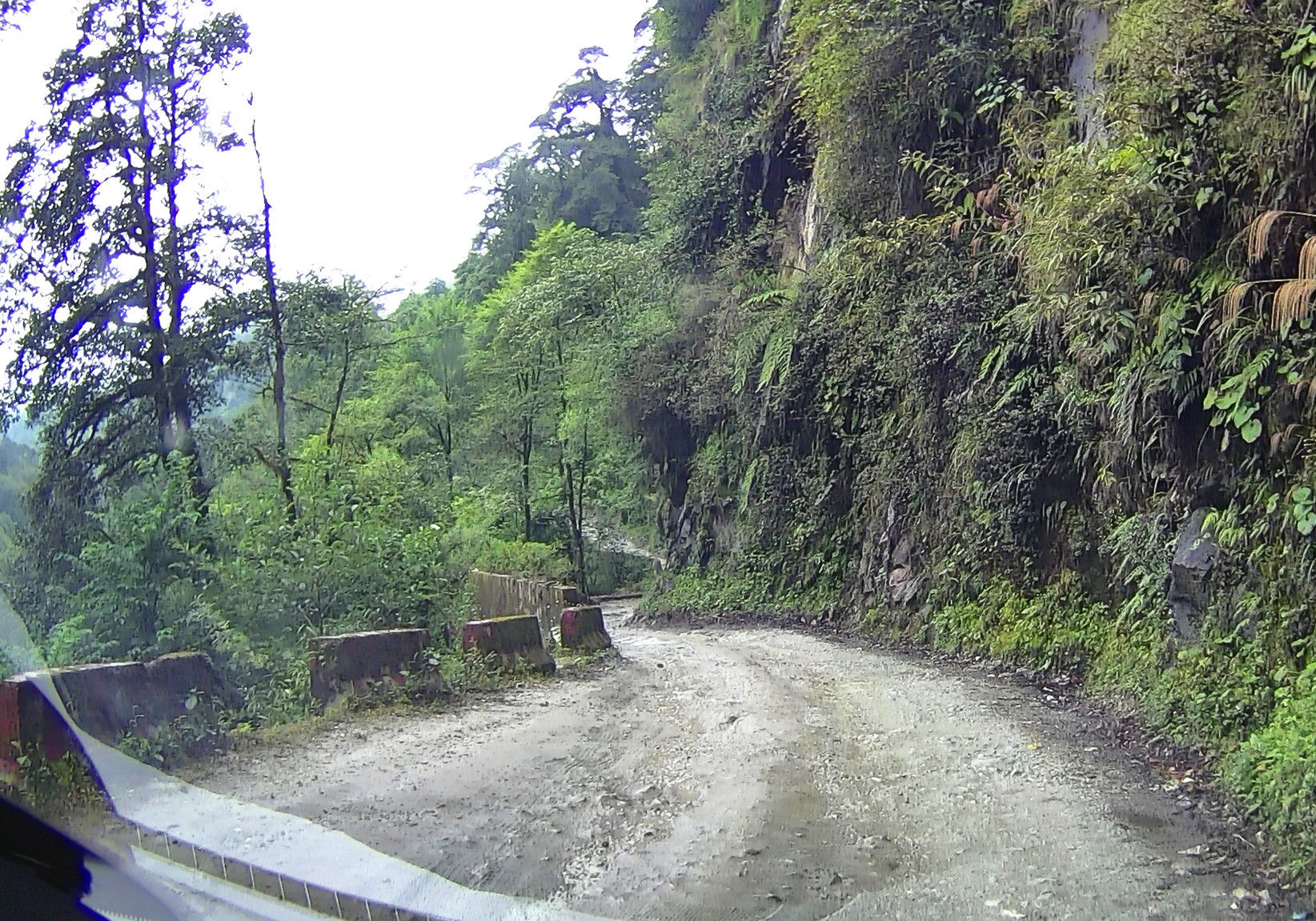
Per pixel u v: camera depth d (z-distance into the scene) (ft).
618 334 105.91
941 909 16.44
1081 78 50.14
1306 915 15.76
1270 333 26.43
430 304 205.16
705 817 21.30
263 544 45.75
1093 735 28.30
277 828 20.54
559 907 16.69
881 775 24.35
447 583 51.52
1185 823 20.43
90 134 75.72
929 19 57.62
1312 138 25.70
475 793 23.25
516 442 141.79
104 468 78.74
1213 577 28.68
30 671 25.43
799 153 85.10
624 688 38.32
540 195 193.06
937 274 53.16
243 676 35.83
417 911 16.49
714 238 94.94
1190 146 29.09
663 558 96.58
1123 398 32.09
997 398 46.21
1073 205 32.68
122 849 18.35
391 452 106.42
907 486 55.67
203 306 81.20
